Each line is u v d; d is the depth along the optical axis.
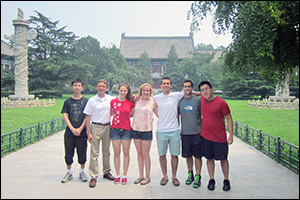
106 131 4.80
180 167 5.95
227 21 6.16
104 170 4.96
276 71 5.96
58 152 7.47
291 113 19.73
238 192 4.34
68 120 4.79
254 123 14.23
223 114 4.34
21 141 8.03
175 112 4.66
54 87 43.44
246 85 38.94
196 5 6.19
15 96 25.30
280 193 4.30
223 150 4.37
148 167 4.74
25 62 25.69
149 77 64.94
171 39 81.69
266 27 4.45
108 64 54.16
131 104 4.79
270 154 7.04
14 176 5.18
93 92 56.53
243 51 5.06
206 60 52.28
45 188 4.49
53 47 44.84
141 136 4.68
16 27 25.05
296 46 5.00
